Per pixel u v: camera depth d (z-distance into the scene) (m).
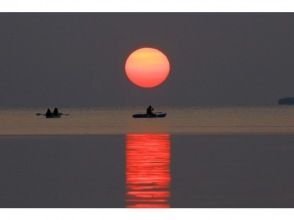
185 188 79.31
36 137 166.50
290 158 110.56
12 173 93.12
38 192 77.19
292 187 79.69
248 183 82.88
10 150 127.44
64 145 139.62
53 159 110.69
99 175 90.88
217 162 105.69
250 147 131.88
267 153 119.12
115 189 78.94
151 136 169.50
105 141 151.62
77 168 98.69
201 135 172.38
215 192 76.56
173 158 111.81
